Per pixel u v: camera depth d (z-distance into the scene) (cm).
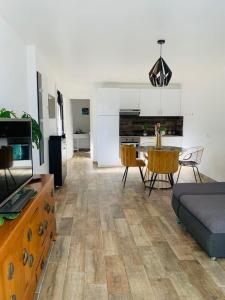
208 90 596
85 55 450
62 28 318
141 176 569
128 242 284
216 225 236
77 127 1145
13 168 191
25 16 281
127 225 329
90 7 258
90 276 222
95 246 274
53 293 200
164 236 298
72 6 256
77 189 495
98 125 712
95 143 784
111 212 374
